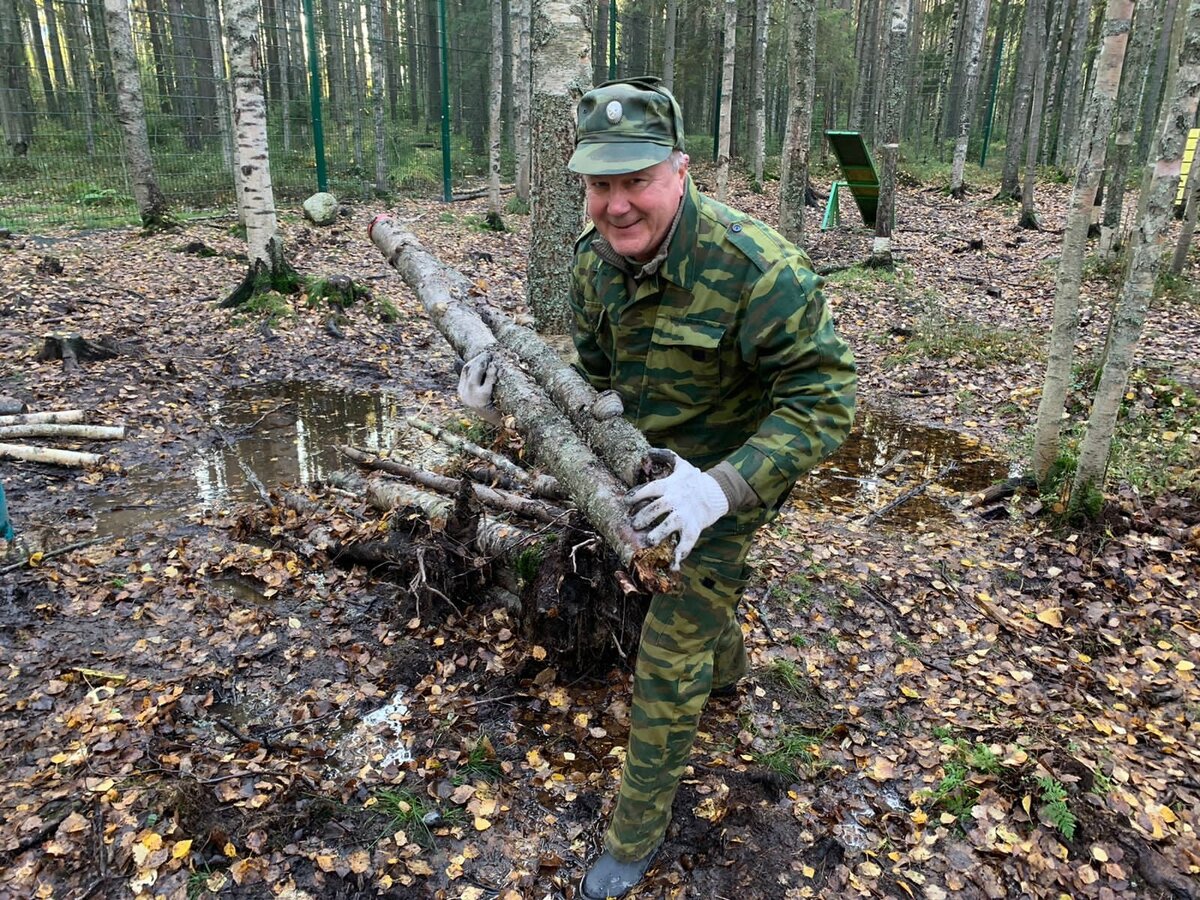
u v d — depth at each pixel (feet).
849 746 9.70
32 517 15.07
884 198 40.52
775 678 10.87
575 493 6.72
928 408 23.59
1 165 60.49
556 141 18.28
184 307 30.04
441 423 20.72
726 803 8.70
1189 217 34.73
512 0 60.64
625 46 101.86
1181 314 31.09
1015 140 66.18
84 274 33.32
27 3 75.56
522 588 10.86
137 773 8.80
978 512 16.42
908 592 13.16
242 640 11.44
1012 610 12.89
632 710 7.54
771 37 83.15
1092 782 9.04
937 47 135.23
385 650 11.25
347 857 8.00
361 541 13.09
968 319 31.42
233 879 7.67
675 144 6.04
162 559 13.61
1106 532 14.96
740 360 6.73
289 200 57.16
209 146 73.77
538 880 7.88
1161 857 8.19
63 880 7.57
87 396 21.11
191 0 78.33
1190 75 12.84
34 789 8.57
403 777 9.03
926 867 8.11
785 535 14.84
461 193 69.77
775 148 104.01
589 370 8.20
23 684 10.34
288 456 18.57
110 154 65.62
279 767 9.06
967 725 10.11
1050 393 16.49
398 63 119.85
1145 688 11.09
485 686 10.53
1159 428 20.01
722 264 6.30
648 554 5.75
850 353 6.43
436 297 9.00
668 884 7.82
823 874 8.00
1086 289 35.17
